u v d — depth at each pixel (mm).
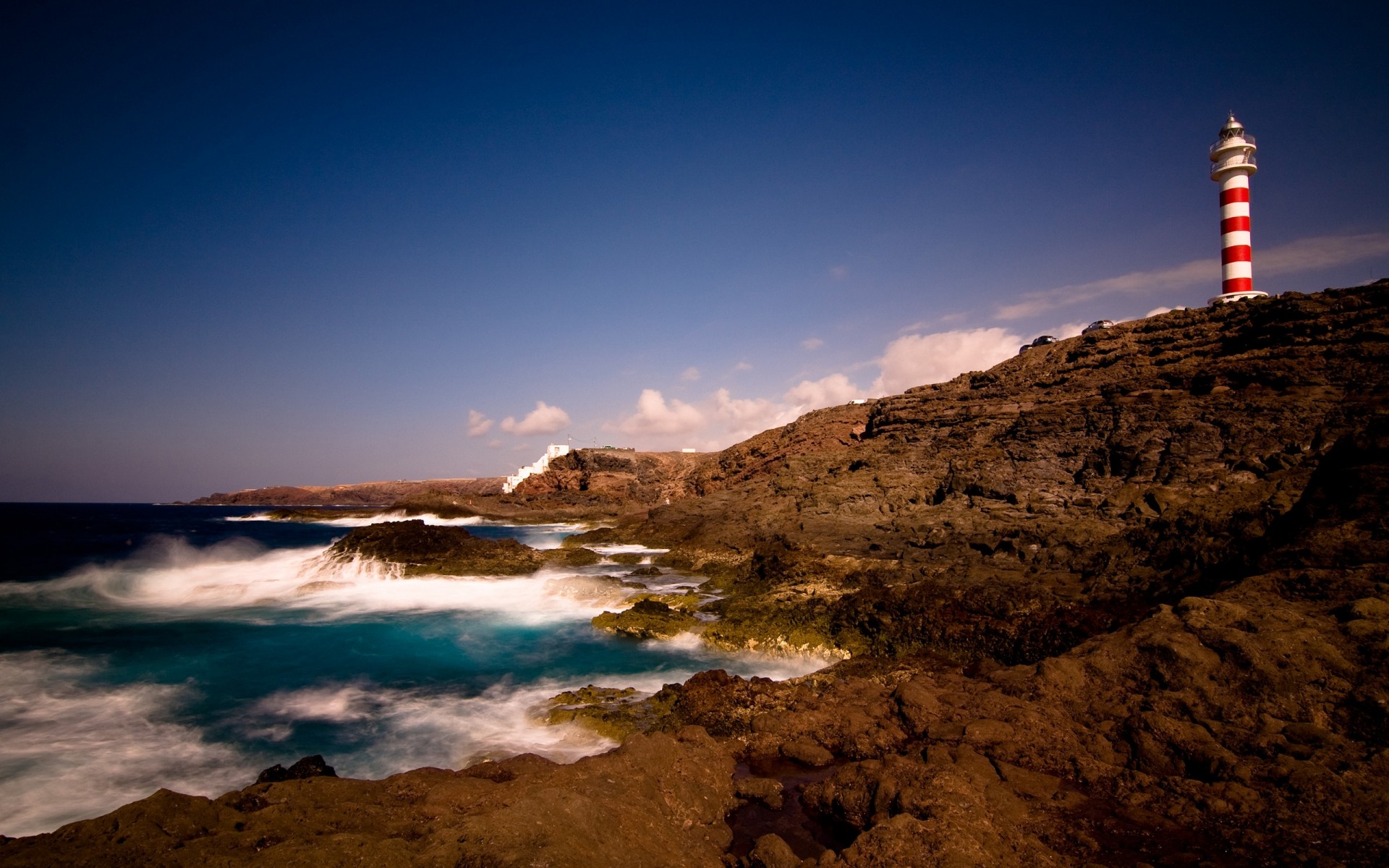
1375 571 11664
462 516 82188
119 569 32938
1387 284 29844
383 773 12617
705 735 11336
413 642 21531
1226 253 42719
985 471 32688
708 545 36250
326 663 19500
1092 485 28594
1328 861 7023
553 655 20000
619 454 105562
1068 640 16047
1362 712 9016
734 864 7930
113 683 17609
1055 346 47906
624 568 34031
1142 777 8969
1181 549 17938
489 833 6492
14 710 15602
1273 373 28672
